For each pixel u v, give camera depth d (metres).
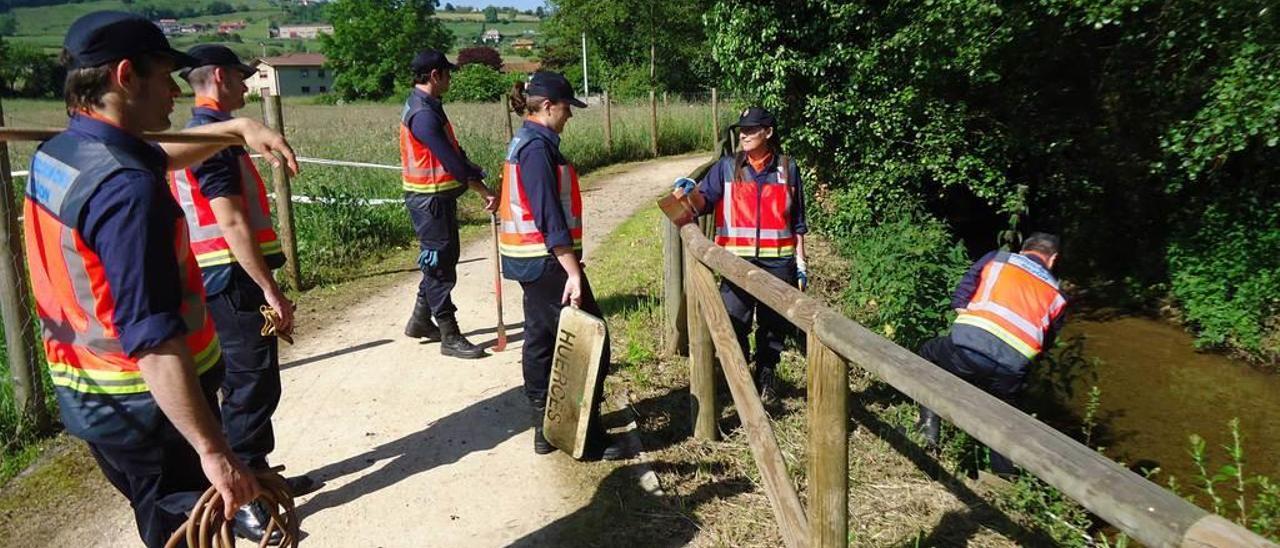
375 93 65.06
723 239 4.83
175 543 2.24
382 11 64.12
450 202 5.38
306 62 86.94
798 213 4.82
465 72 39.56
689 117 19.80
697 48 40.19
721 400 4.91
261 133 2.71
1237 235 8.68
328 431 4.49
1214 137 7.76
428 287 5.49
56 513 3.74
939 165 10.16
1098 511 1.65
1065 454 1.76
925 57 9.30
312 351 5.79
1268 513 4.25
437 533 3.54
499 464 4.09
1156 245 10.17
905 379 2.24
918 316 5.96
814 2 10.38
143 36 2.12
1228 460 5.86
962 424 2.02
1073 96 10.36
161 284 2.04
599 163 17.12
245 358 3.38
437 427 4.52
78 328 2.17
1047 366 6.00
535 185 3.68
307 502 3.78
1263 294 8.23
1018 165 11.02
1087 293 10.34
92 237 2.02
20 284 4.29
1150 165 9.23
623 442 4.17
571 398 3.88
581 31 42.72
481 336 6.06
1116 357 8.23
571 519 3.63
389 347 5.82
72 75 2.07
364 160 13.28
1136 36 8.54
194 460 2.41
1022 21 8.53
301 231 8.53
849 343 2.51
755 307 4.79
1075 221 11.17
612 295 6.91
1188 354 8.30
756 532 3.56
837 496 2.82
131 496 2.46
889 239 6.79
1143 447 6.07
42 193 2.10
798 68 10.62
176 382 2.04
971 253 11.64
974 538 3.73
